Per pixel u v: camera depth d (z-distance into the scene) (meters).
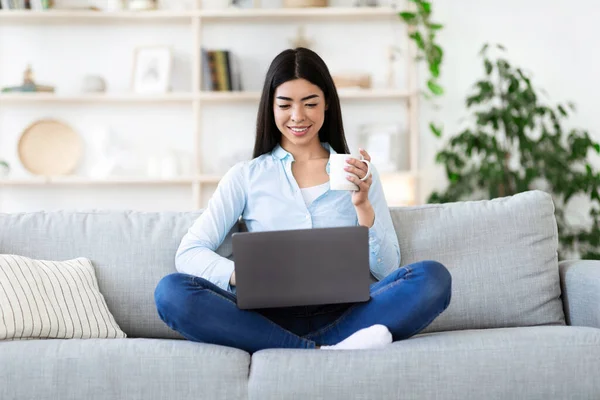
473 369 1.59
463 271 2.06
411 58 4.05
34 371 1.57
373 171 2.07
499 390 1.58
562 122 4.06
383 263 1.98
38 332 1.81
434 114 4.11
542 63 4.09
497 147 3.61
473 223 2.11
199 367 1.58
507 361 1.60
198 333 1.69
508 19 4.09
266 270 1.67
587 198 4.04
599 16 4.07
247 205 2.09
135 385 1.57
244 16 3.97
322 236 1.67
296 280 1.67
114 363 1.58
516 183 3.64
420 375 1.58
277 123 2.07
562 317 2.06
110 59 4.10
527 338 1.64
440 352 1.60
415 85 4.02
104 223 2.11
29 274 1.87
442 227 2.11
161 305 1.69
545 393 1.59
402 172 3.94
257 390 1.56
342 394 1.56
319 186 2.08
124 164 4.02
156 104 4.11
